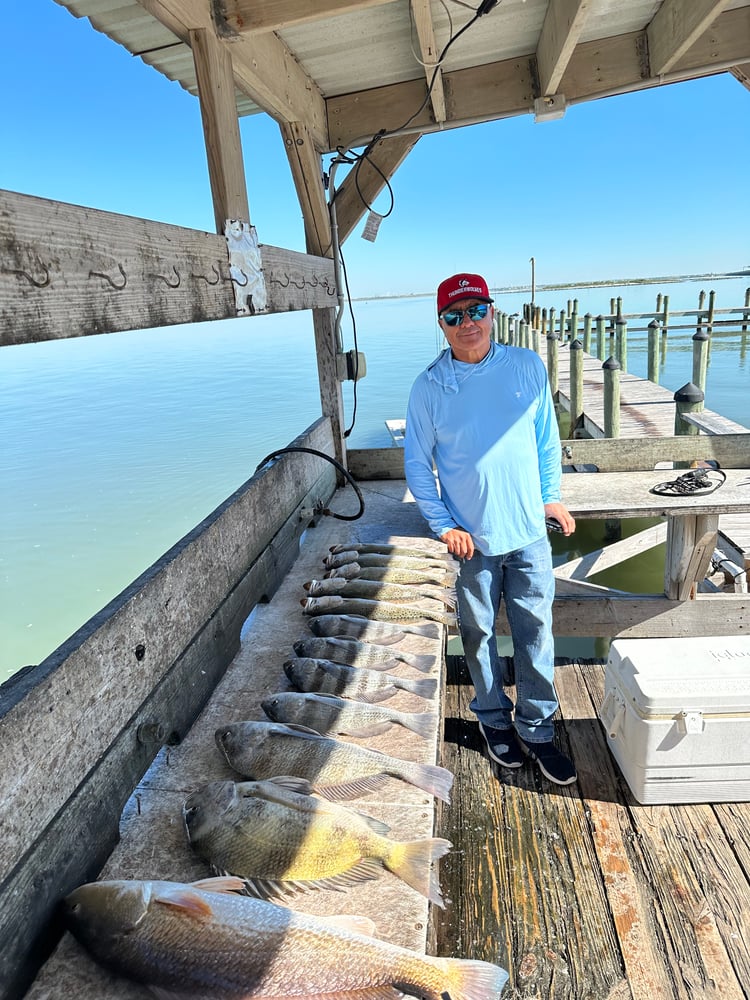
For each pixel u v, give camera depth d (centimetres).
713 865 238
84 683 165
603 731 315
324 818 173
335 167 458
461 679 371
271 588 331
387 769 201
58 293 146
